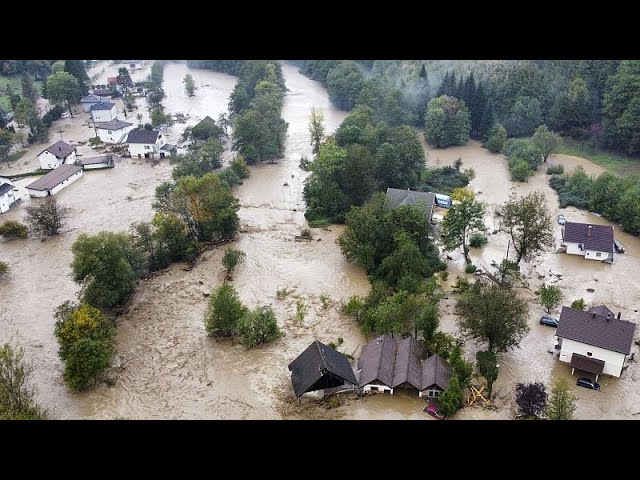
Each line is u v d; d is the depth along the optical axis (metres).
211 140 141.12
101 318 74.19
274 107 159.75
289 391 69.06
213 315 77.81
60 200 122.94
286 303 87.25
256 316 77.00
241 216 116.50
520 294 88.44
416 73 182.38
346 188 116.25
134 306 86.69
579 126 156.25
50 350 77.31
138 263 89.94
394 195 114.81
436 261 96.56
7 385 62.47
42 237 108.06
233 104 173.00
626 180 116.38
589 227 100.94
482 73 174.75
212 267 97.62
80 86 194.25
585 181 123.50
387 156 120.56
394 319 74.56
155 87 198.12
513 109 160.25
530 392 62.97
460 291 87.81
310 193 116.38
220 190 104.19
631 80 142.62
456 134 155.38
